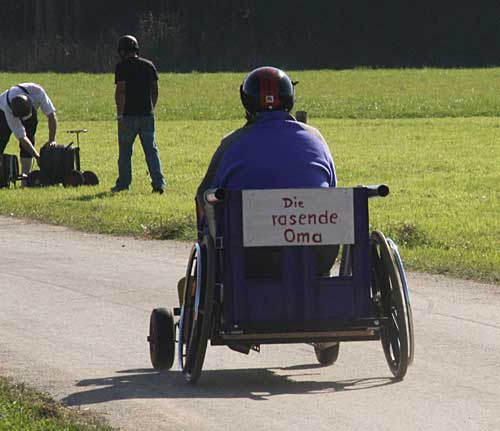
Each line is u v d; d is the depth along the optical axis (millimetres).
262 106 22969
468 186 63438
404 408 20531
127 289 34125
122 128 58156
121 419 19828
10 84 178500
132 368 24328
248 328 21750
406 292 21812
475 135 104125
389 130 111438
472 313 30266
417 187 62781
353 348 26328
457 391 21859
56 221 49625
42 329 28500
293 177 22562
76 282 35344
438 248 41562
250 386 22578
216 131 110688
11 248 42625
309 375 23656
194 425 19391
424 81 181375
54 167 61344
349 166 75812
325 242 21859
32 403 20641
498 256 39219
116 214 50156
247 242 21672
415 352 25594
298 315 21906
